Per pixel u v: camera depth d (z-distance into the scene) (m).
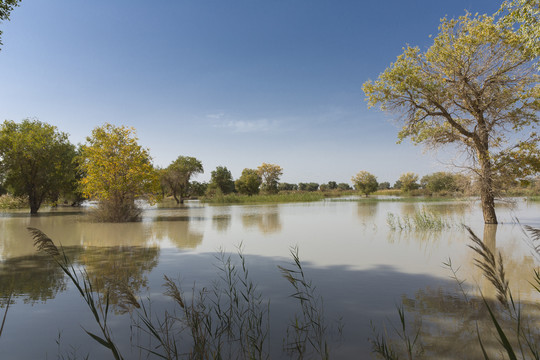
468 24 15.09
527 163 14.23
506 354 3.19
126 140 18.88
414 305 4.70
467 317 4.20
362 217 19.59
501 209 23.83
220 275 6.56
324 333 3.79
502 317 4.16
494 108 15.02
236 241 10.89
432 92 15.38
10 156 24.41
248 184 66.31
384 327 3.93
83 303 4.91
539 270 6.63
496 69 15.02
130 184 18.17
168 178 41.56
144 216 21.55
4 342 3.64
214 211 26.69
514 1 11.30
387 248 9.38
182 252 9.02
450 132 16.62
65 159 27.89
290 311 4.54
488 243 9.94
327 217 19.77
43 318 4.33
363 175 60.78
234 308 4.68
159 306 4.77
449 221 16.17
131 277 6.41
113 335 3.80
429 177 51.88
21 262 7.81
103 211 17.66
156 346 3.52
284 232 13.05
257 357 3.20
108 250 9.36
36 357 3.30
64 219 19.36
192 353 3.30
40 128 25.78
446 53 14.88
